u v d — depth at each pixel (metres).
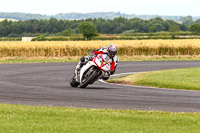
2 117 29.27
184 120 29.22
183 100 41.47
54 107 34.81
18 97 42.06
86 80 50.53
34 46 148.88
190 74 66.69
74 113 31.34
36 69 85.50
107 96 43.75
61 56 151.00
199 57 147.00
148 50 155.75
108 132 24.56
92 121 28.12
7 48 146.50
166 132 25.06
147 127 26.50
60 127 25.77
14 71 79.62
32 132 24.23
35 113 31.06
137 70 85.94
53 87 52.72
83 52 153.62
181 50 156.25
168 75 66.56
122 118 29.66
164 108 36.12
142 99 41.75
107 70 49.50
